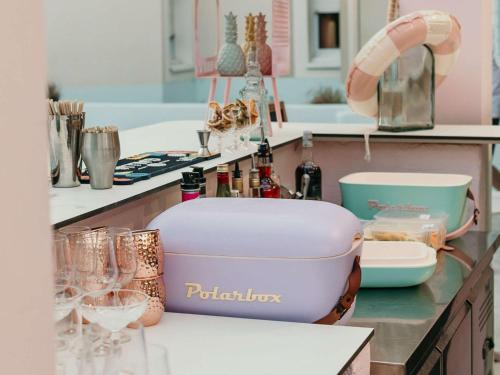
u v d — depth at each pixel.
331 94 10.69
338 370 1.63
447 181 3.26
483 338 2.99
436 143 3.52
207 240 1.96
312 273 1.91
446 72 3.67
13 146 0.76
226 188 2.53
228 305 1.97
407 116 3.57
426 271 2.43
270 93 11.05
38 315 0.80
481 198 3.63
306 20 10.91
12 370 0.76
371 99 3.56
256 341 1.80
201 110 7.69
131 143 3.27
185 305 2.00
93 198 2.12
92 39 11.49
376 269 2.40
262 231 1.94
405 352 1.95
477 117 3.93
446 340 2.31
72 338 1.44
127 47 11.51
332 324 1.96
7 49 0.75
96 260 1.66
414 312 2.25
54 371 0.82
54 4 11.33
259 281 1.94
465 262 2.77
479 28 3.88
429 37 3.44
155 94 11.54
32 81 0.78
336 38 10.96
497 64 6.43
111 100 11.63
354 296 1.98
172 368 1.65
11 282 0.76
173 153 2.91
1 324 0.75
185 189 2.28
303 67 11.02
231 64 3.58
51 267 0.82
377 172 3.52
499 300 5.00
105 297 1.47
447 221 3.07
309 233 1.92
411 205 3.09
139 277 1.88
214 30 3.67
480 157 3.50
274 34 3.69
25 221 0.78
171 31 11.80
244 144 3.10
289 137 3.43
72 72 11.50
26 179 0.78
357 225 2.02
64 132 2.28
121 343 1.20
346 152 3.63
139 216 2.29
